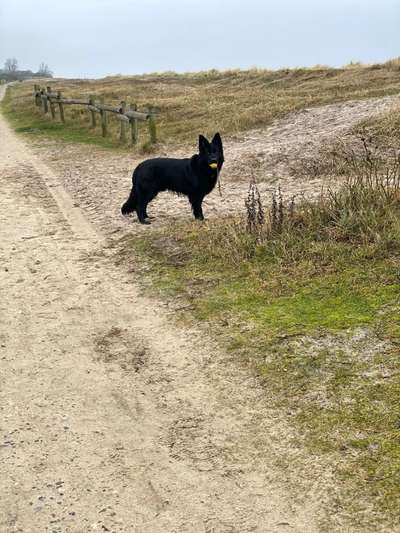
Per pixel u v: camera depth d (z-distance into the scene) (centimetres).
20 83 4972
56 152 1270
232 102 1456
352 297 473
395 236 530
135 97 2000
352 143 872
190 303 505
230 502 310
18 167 1115
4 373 439
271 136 1055
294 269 521
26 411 402
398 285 477
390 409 360
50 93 1928
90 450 363
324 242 550
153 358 444
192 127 1248
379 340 423
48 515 310
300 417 369
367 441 337
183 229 650
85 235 685
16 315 514
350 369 402
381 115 946
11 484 336
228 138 1102
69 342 472
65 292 548
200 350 445
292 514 296
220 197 771
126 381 424
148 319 493
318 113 1117
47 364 447
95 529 298
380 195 584
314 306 471
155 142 1166
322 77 1859
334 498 301
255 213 606
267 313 471
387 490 298
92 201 823
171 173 670
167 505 312
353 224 556
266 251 555
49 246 657
